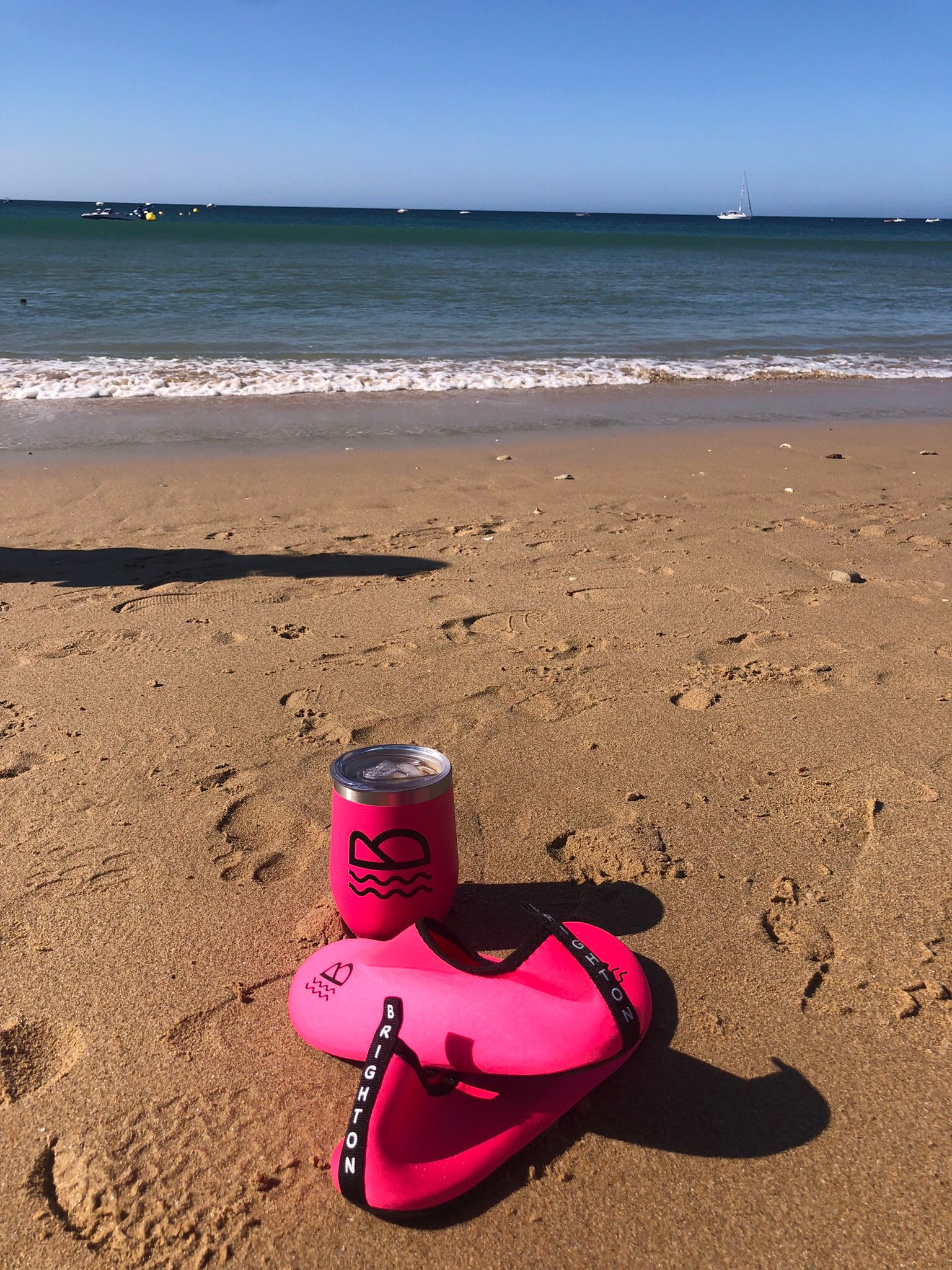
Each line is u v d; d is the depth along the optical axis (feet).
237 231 50.83
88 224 57.36
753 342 14.62
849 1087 1.91
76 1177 1.73
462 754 3.14
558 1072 1.75
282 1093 1.89
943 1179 1.72
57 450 7.57
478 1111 1.80
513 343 13.82
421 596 4.60
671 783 2.98
